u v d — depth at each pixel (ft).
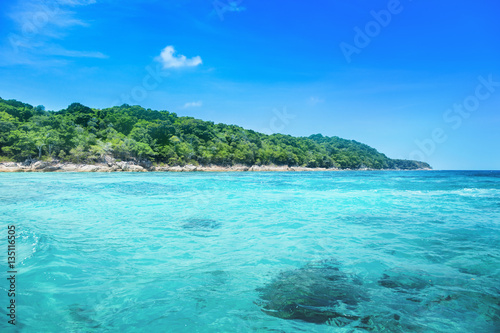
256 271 18.15
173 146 333.01
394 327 12.01
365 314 13.05
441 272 18.15
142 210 39.78
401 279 17.04
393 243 24.47
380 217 35.60
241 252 21.98
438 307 13.73
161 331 11.51
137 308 13.33
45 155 238.27
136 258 20.34
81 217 34.45
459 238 26.03
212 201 49.44
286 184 92.63
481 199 52.85
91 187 74.23
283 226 30.73
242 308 13.48
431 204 46.47
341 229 29.48
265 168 424.05
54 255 20.12
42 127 249.96
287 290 15.46
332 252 22.06
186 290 15.33
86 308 13.28
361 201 49.98
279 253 21.76
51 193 59.41
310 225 31.27
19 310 12.89
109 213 37.27
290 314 13.00
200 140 384.88
